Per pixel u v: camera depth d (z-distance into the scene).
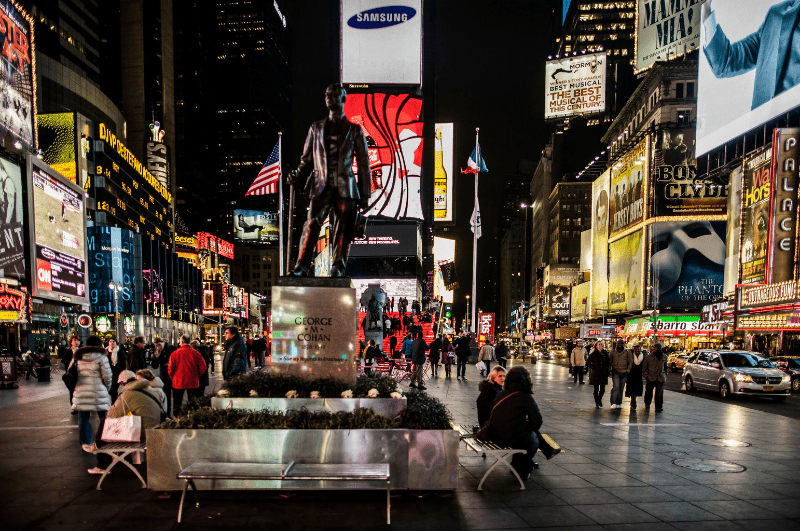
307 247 8.18
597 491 6.57
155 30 136.62
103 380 8.73
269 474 5.46
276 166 27.36
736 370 18.34
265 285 178.12
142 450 6.71
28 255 40.22
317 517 5.57
